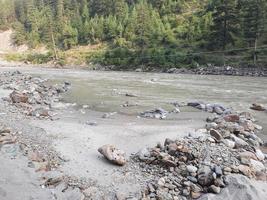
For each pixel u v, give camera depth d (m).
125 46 75.62
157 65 59.16
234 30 59.94
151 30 74.31
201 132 13.89
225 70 49.94
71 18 102.62
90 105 22.55
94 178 10.19
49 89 28.69
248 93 28.69
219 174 9.66
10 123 15.21
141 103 23.55
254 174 10.05
